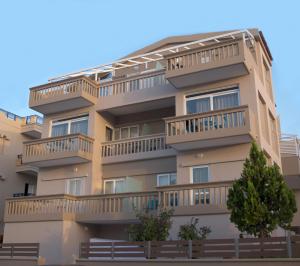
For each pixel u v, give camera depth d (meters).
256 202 12.29
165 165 19.52
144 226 14.61
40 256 17.12
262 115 19.23
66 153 20.05
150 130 21.67
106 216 17.94
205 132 16.66
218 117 16.64
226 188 15.28
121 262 13.75
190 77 17.98
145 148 20.08
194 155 17.84
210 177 17.25
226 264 11.93
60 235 17.98
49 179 21.70
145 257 13.56
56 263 17.66
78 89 20.83
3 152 29.42
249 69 17.42
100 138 21.44
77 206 18.97
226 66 16.95
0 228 27.27
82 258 14.64
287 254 11.41
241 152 16.88
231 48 17.28
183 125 17.44
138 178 20.17
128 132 22.31
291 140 22.67
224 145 17.31
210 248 12.55
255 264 11.55
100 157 21.17
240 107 16.27
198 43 20.83
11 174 29.62
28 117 32.03
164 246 13.31
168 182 19.34
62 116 22.41
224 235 14.80
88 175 20.48
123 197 17.89
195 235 14.07
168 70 18.25
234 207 12.84
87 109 21.69
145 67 24.83
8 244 17.06
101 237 19.81
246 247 12.02
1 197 28.34
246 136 16.14
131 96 20.55
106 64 22.58
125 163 20.67
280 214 12.38
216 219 15.11
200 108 18.34
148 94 20.00
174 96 19.17
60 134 22.33
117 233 19.36
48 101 21.53
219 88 18.05
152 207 17.02
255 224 12.30
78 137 20.03
